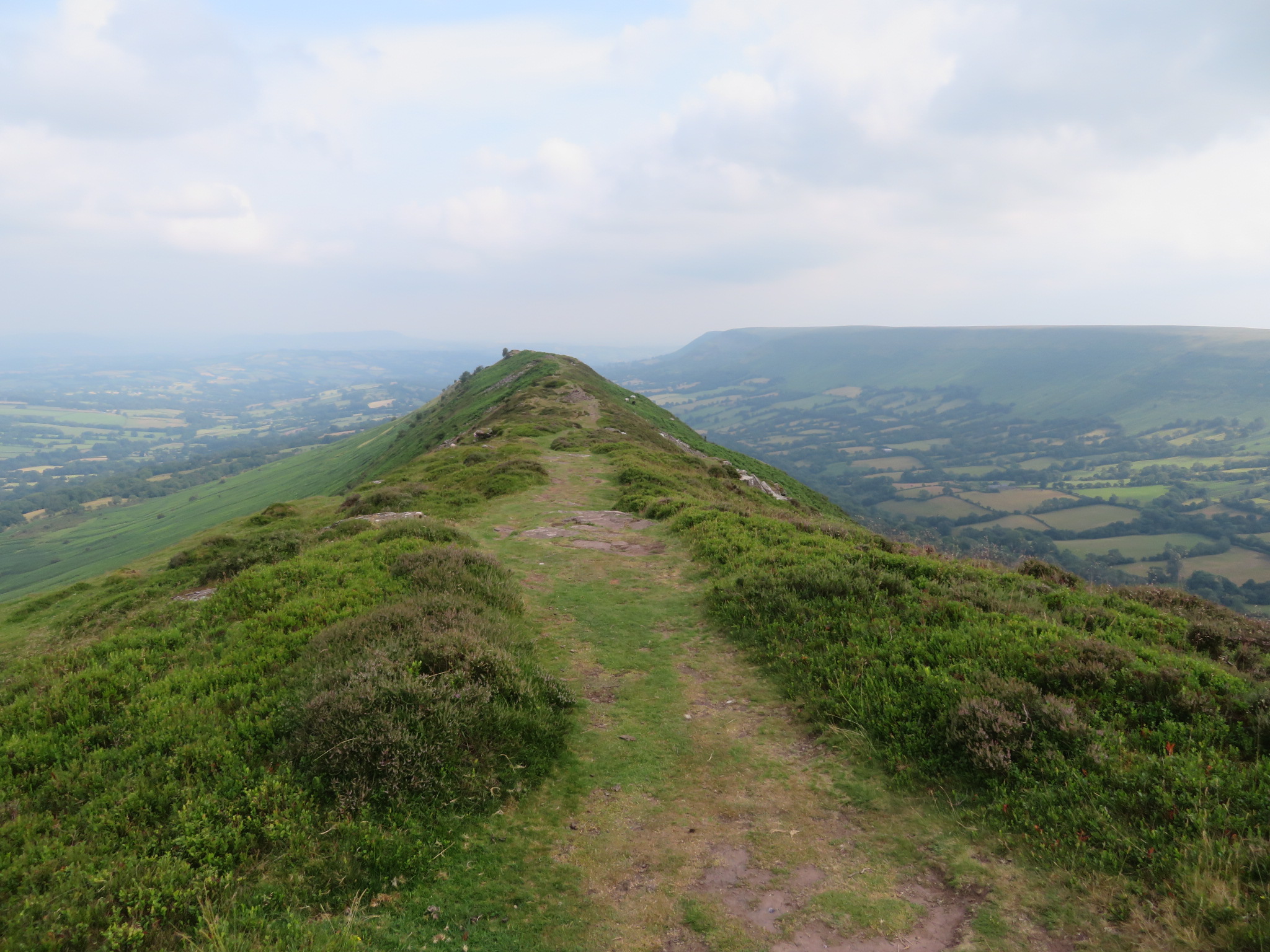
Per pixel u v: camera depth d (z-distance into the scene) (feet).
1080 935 13.84
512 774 20.89
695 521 56.80
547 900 16.10
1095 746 19.22
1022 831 17.25
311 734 20.99
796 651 29.81
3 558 472.44
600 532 58.75
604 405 207.51
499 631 31.37
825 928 14.85
